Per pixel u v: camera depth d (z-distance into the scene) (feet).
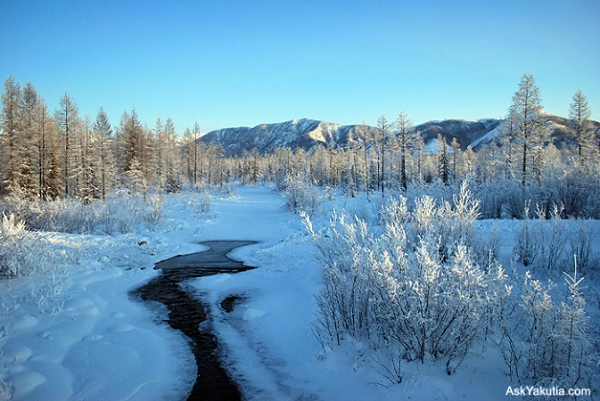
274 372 16.37
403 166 140.26
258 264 40.88
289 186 91.50
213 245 56.18
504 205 55.01
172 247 51.08
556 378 12.23
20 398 13.65
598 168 48.91
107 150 133.59
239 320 23.26
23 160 103.45
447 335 14.47
